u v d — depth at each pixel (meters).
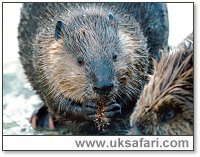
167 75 8.87
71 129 10.62
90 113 9.82
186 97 8.80
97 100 9.64
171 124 8.82
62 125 10.88
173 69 8.88
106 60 9.57
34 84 11.07
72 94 9.87
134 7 11.00
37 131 10.88
